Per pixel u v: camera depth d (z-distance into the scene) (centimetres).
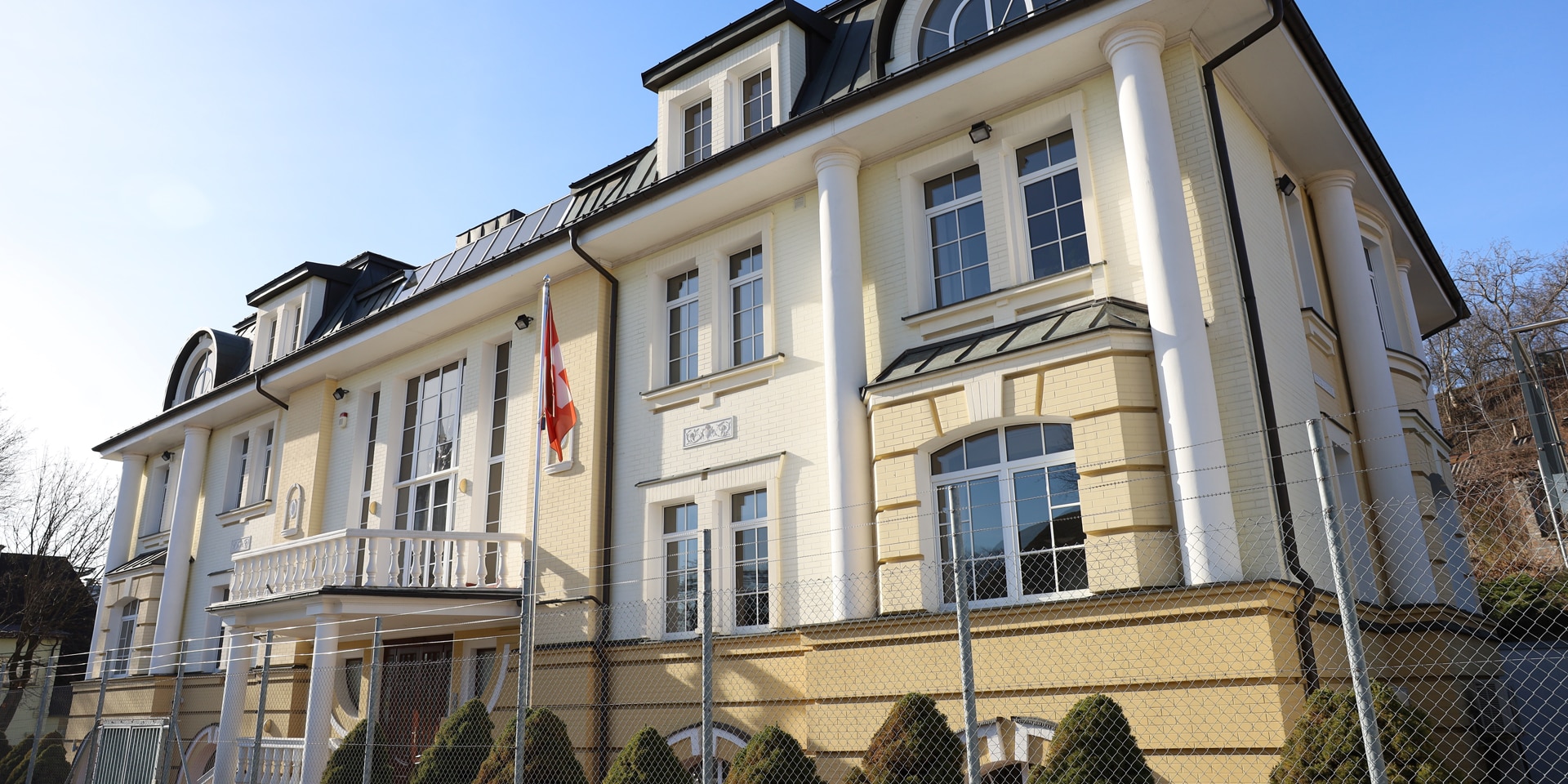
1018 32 1105
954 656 991
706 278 1451
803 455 1268
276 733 1792
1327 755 707
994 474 1056
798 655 1178
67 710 2373
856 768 905
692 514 1390
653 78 1545
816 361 1291
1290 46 1123
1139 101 1034
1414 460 1354
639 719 1311
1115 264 1084
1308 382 1164
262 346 2355
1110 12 1055
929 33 1263
